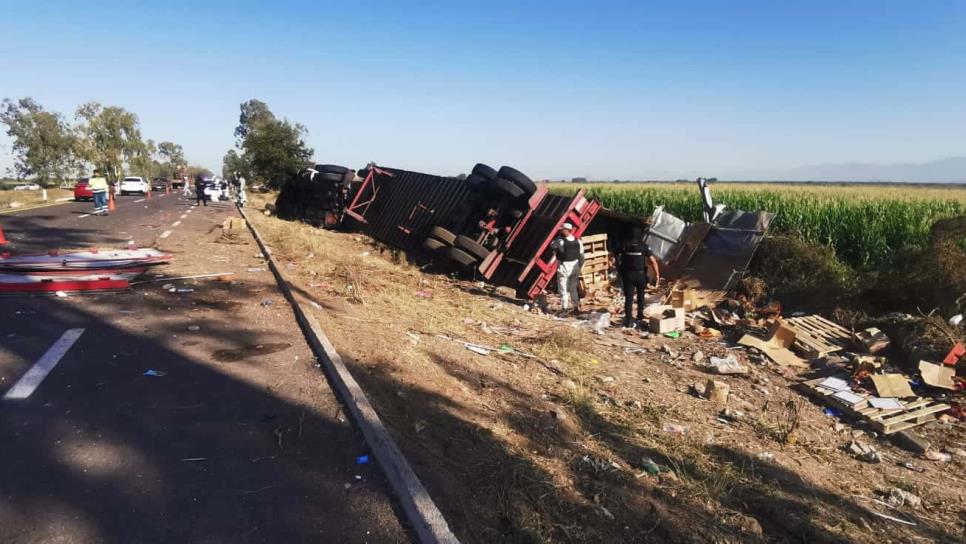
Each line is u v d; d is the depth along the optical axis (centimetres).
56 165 5544
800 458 520
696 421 575
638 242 976
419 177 1702
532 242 1223
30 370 520
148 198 4209
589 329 938
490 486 370
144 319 719
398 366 579
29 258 1053
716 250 1248
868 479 500
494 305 1059
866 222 1371
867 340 808
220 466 366
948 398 659
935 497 473
